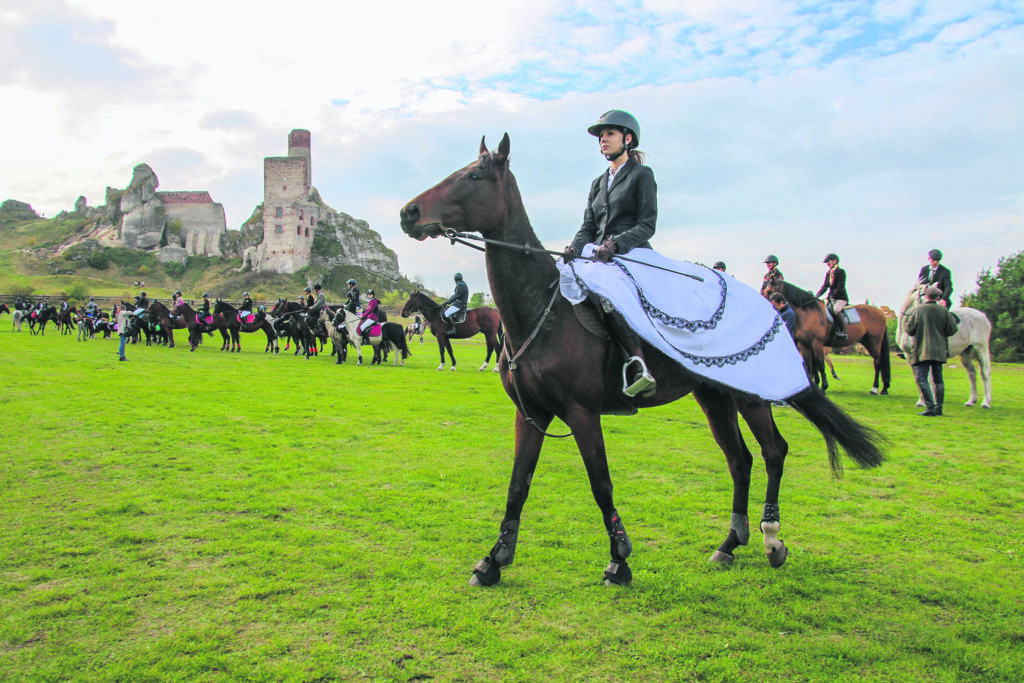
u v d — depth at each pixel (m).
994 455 7.06
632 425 9.08
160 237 113.25
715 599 3.36
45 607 3.08
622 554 3.49
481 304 59.91
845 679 2.59
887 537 4.41
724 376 3.67
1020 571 3.79
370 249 125.31
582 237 4.33
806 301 10.90
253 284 99.75
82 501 4.85
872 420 9.47
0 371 13.40
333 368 17.62
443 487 5.52
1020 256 30.08
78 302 68.38
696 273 4.12
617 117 4.07
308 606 3.16
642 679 2.57
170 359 18.84
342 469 6.07
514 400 3.75
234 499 5.00
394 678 2.54
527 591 3.42
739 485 4.07
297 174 109.44
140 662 2.61
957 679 2.61
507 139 3.58
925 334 9.79
